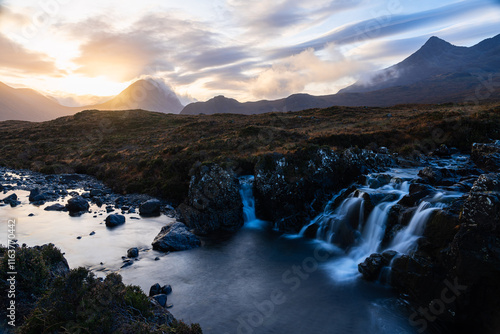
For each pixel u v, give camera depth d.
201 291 11.79
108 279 7.59
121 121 73.06
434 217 11.54
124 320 6.76
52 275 8.96
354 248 15.11
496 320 8.48
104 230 18.22
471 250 9.00
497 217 8.73
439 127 31.73
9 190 27.81
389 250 12.42
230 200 20.00
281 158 21.06
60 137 60.75
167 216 21.30
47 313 6.43
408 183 17.11
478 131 29.20
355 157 22.23
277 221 19.70
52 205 22.48
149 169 29.78
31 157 46.44
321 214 18.78
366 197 15.83
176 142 43.22
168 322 7.88
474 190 9.50
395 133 32.44
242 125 51.16
